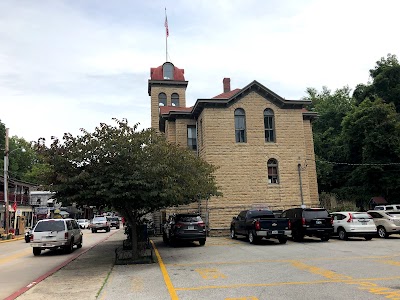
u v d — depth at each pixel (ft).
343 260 41.47
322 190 150.92
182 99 149.38
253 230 62.28
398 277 31.24
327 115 184.85
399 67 147.64
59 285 33.35
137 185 43.09
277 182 88.94
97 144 43.98
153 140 47.34
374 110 121.49
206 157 86.74
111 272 39.11
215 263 42.37
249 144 88.74
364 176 122.31
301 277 32.12
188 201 55.62
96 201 45.16
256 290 27.68
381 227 70.69
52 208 168.55
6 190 109.60
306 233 63.82
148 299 26.18
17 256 61.98
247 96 90.89
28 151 238.07
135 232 47.44
